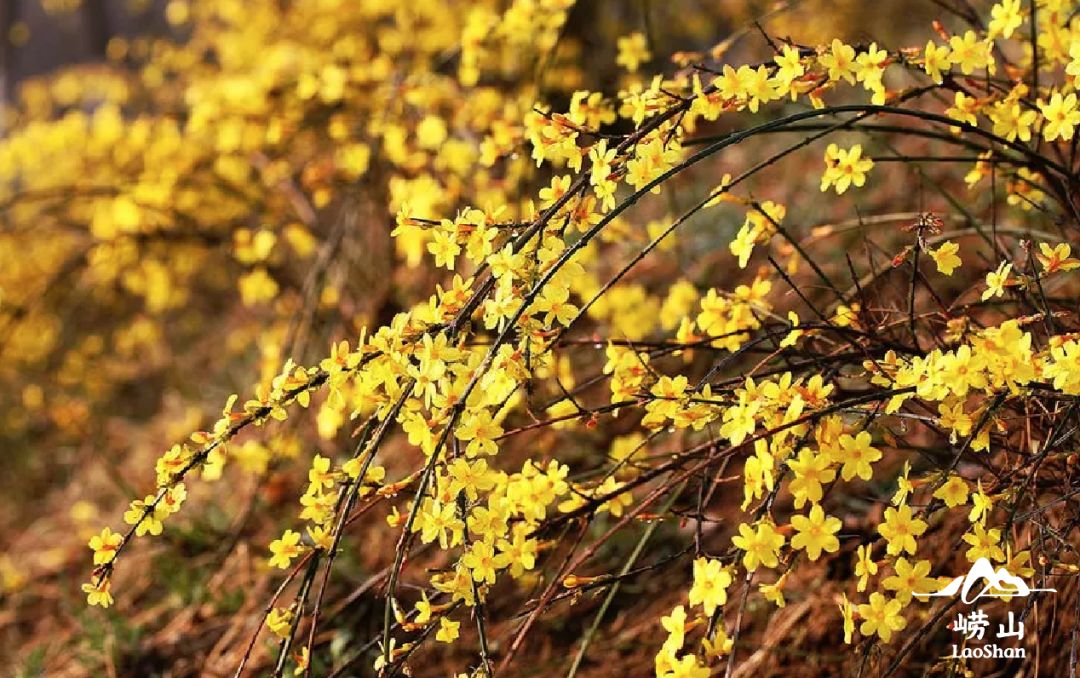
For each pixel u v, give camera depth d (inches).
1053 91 74.9
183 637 104.8
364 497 73.5
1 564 133.3
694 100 64.7
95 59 278.4
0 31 269.3
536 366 62.7
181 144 136.5
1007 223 105.0
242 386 159.8
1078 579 63.6
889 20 164.2
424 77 112.4
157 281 147.3
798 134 143.2
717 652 59.7
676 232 106.9
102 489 150.4
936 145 129.5
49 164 159.3
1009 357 57.1
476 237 62.8
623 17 165.2
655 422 67.0
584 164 119.3
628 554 94.9
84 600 119.1
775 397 60.2
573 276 60.3
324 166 121.1
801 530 57.2
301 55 140.3
